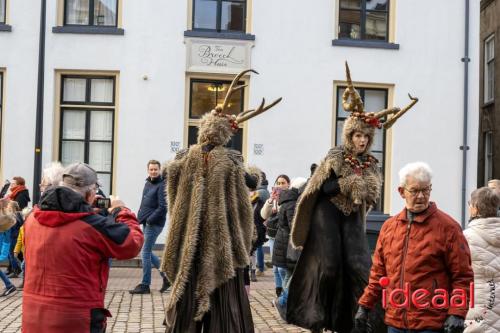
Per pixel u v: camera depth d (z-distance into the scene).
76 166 4.23
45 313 3.98
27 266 4.11
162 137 15.33
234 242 5.86
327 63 15.73
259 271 12.45
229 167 5.93
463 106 16.05
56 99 15.25
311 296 6.07
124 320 7.90
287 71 15.63
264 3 15.62
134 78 15.30
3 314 8.33
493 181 7.99
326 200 6.04
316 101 15.69
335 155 5.92
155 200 10.05
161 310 8.57
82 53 15.25
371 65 15.86
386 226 4.47
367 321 4.57
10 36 15.20
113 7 15.48
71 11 15.45
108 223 4.10
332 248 5.93
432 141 15.96
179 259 5.82
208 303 5.65
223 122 6.07
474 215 5.19
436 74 16.02
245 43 15.52
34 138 15.17
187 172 5.93
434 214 4.29
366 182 5.89
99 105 15.34
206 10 15.63
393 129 15.83
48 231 4.04
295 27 15.67
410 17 16.02
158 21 15.36
